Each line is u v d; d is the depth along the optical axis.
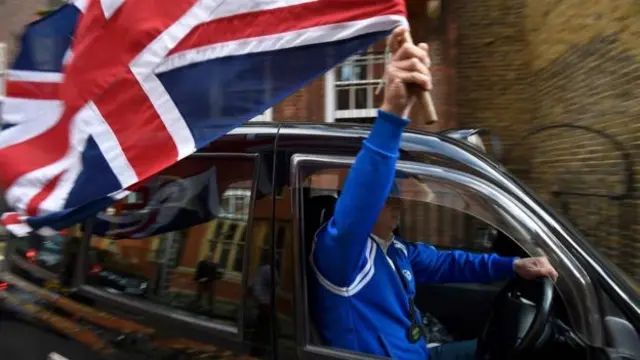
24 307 2.41
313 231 1.89
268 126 2.03
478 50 6.63
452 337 2.63
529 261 2.22
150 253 2.12
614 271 1.72
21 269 2.51
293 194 1.86
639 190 3.83
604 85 4.36
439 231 2.50
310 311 1.81
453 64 6.60
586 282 1.67
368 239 1.96
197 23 1.84
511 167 5.62
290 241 1.83
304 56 1.75
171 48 1.85
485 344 2.23
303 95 6.61
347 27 1.69
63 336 2.25
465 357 2.26
